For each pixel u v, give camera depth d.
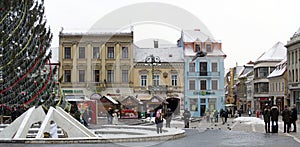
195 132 27.72
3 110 28.91
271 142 21.05
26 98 28.22
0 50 26.12
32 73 28.42
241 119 48.78
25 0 27.92
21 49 27.08
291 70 69.81
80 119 30.23
